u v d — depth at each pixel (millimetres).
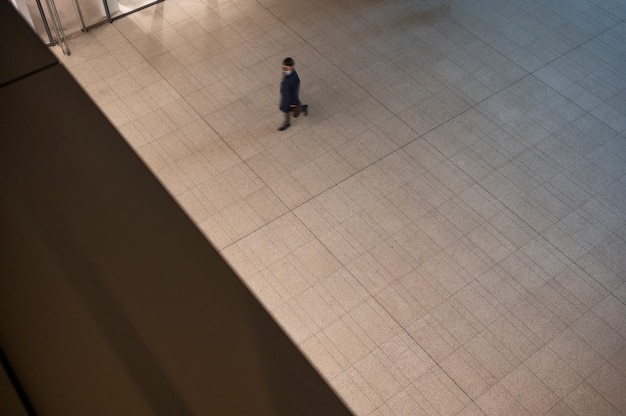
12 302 1354
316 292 8070
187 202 8852
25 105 1651
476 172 9297
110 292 1344
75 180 1520
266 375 1215
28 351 1289
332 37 10969
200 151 9391
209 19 11180
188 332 1274
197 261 1367
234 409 1192
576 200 9055
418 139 9641
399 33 11078
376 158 9391
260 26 11109
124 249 1399
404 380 7414
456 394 7328
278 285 8109
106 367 1261
